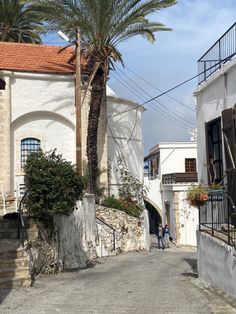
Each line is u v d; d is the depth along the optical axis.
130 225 27.00
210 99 15.34
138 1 24.17
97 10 24.25
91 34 24.88
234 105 12.80
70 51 28.64
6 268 12.48
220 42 14.25
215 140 15.50
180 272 15.91
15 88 25.23
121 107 32.34
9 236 14.40
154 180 43.06
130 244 26.67
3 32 36.06
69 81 26.34
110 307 9.71
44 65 26.42
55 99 25.98
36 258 14.67
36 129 25.84
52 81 26.02
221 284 10.95
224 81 13.98
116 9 24.38
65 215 16.03
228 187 12.95
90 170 25.70
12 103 25.12
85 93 26.11
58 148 26.22
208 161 15.58
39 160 15.27
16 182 25.09
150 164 54.12
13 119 25.11
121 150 32.06
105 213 25.31
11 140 25.22
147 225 29.92
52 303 10.21
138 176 34.03
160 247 32.62
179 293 11.12
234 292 9.92
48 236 15.86
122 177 31.06
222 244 10.91
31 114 25.66
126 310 9.40
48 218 15.70
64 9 24.12
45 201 15.09
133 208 28.83
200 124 16.41
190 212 34.75
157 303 9.99
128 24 24.70
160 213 42.47
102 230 23.17
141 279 14.02
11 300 10.48
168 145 47.34
